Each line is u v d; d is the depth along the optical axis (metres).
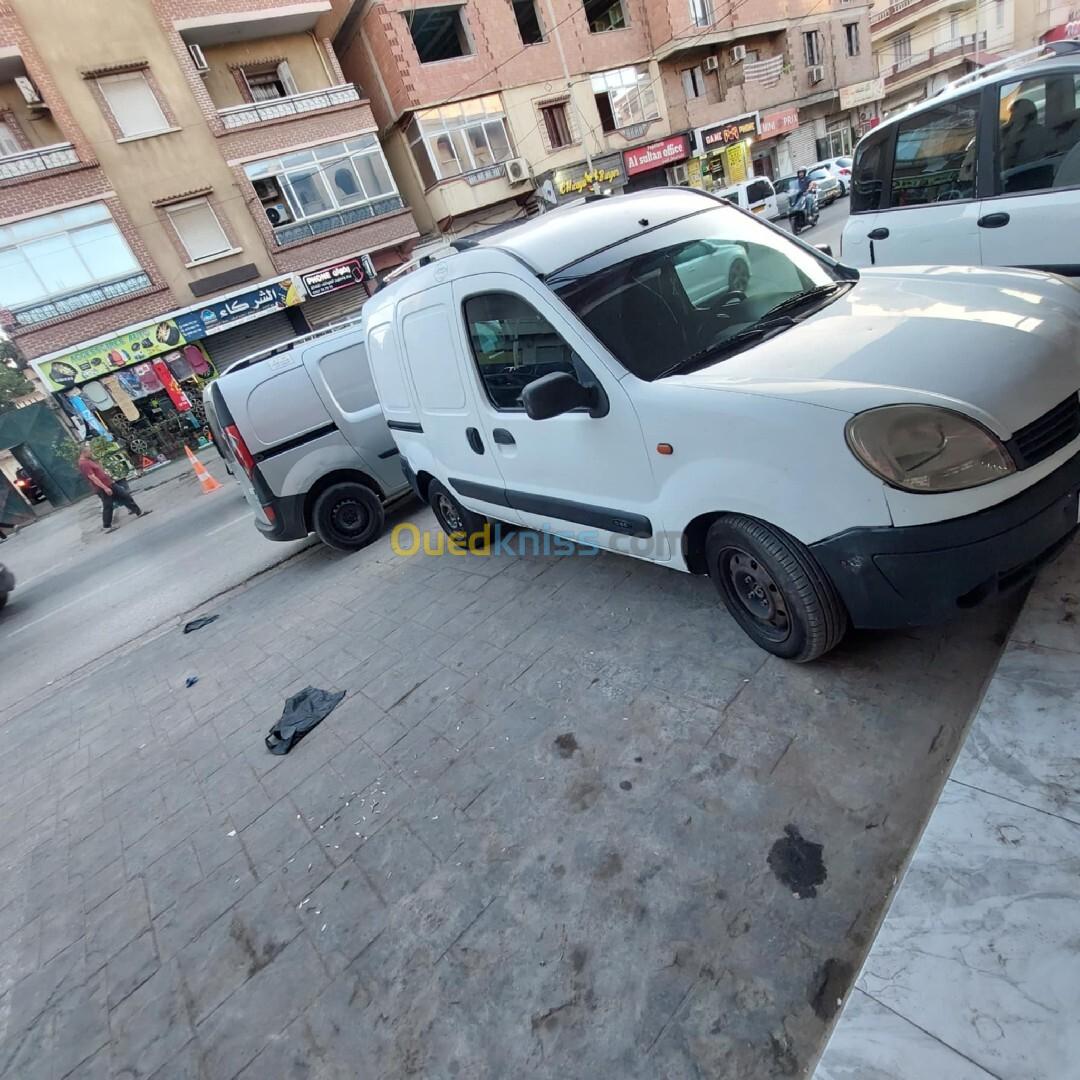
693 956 1.69
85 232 15.75
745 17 24.48
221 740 3.59
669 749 2.36
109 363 16.56
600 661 2.97
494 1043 1.66
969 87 3.77
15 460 19.31
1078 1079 1.18
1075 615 2.13
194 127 16.52
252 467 5.43
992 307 2.17
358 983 1.94
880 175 4.40
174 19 16.08
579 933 1.85
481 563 4.57
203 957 2.23
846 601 2.09
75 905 2.71
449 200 20.12
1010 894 1.50
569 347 2.65
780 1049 1.45
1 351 27.53
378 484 6.03
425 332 3.59
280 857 2.56
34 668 6.39
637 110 23.73
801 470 1.98
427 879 2.21
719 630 2.87
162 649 5.46
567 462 2.95
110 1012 2.15
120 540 11.63
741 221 3.10
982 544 1.82
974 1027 1.31
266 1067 1.81
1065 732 1.80
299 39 18.41
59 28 14.92
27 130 15.88
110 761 3.85
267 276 17.98
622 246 2.82
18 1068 2.07
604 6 23.30
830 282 2.85
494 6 19.86
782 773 2.10
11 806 3.78
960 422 1.79
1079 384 1.96
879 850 1.78
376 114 20.73
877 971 1.47
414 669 3.53
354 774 2.88
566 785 2.38
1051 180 3.53
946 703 2.11
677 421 2.29
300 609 5.11
